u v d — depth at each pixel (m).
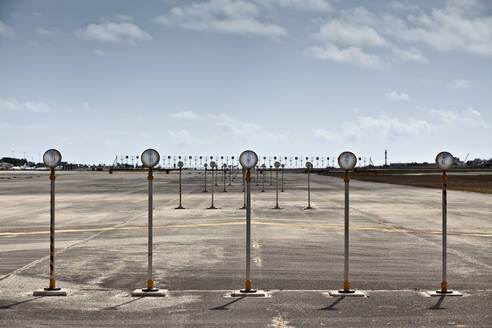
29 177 97.38
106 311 8.42
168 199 35.69
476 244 15.75
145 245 15.37
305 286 10.20
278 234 17.86
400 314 8.24
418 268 12.01
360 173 143.38
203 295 9.49
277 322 7.81
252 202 32.84
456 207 29.75
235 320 7.92
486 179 86.44
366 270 11.77
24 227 19.75
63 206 29.72
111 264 12.44
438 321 7.88
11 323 7.76
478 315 8.20
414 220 22.62
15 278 10.87
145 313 8.30
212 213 25.52
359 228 19.66
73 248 14.79
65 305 8.79
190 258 13.27
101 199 35.84
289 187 55.72
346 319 7.96
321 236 17.39
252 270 11.77
